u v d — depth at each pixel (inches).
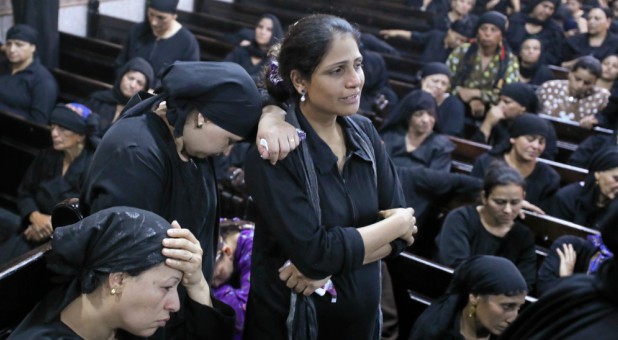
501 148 177.0
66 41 255.6
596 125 222.8
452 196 157.8
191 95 65.7
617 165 155.4
